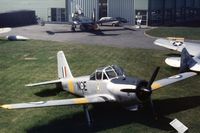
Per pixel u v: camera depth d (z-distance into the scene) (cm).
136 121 1739
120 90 1669
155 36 4897
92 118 1775
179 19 7150
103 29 5753
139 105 1688
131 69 2822
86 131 1650
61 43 4228
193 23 6856
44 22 6581
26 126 1719
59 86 2202
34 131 1664
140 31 5484
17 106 1571
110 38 4706
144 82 1667
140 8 6384
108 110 1878
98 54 3462
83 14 6525
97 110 1883
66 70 2133
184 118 1766
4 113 1880
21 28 6019
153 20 6425
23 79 2534
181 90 2217
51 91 2214
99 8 6788
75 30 5638
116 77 1773
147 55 3403
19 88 2311
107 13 6744
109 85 1734
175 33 5175
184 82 2391
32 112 1883
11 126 1720
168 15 6781
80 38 4722
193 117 1780
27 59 3238
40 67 2908
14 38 4447
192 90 2220
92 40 4531
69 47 3900
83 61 3128
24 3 7238
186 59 2506
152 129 1650
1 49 3772
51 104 1612
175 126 1567
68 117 1808
